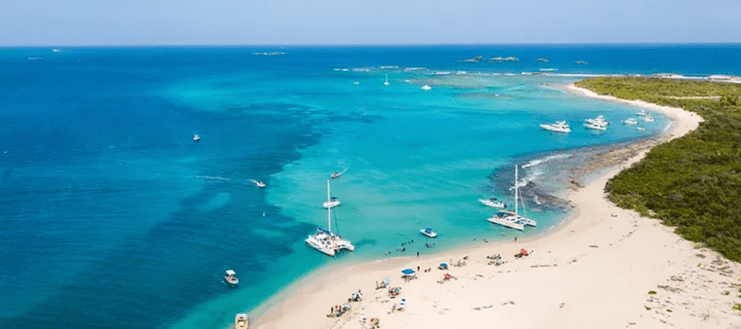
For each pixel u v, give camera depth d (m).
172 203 84.31
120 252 67.00
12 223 75.31
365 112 170.25
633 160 108.12
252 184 94.12
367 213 81.00
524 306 53.72
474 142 127.12
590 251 66.50
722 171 91.00
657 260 63.00
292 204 84.44
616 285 57.38
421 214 80.62
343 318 52.31
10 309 54.09
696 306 52.53
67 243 69.19
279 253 67.75
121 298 56.62
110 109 175.50
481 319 51.53
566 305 53.62
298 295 57.56
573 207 82.56
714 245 65.38
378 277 61.16
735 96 171.88
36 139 128.62
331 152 116.75
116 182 94.56
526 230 74.38
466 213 81.00
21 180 95.19
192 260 65.44
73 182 94.50
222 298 57.09
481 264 63.72
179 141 127.81
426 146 122.75
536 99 198.62
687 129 137.62
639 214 77.75
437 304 54.53
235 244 70.06
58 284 58.94
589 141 128.50
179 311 54.56
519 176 99.06
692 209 76.31
